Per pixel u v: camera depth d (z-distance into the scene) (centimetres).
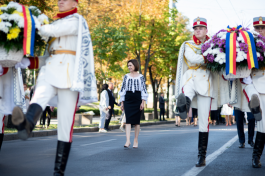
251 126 857
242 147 839
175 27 2605
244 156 689
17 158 689
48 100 393
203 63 576
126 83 869
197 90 570
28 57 427
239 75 549
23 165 599
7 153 772
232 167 560
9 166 588
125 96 863
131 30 2484
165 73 2980
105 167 567
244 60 538
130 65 877
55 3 1535
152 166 574
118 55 2177
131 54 2717
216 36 553
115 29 2131
